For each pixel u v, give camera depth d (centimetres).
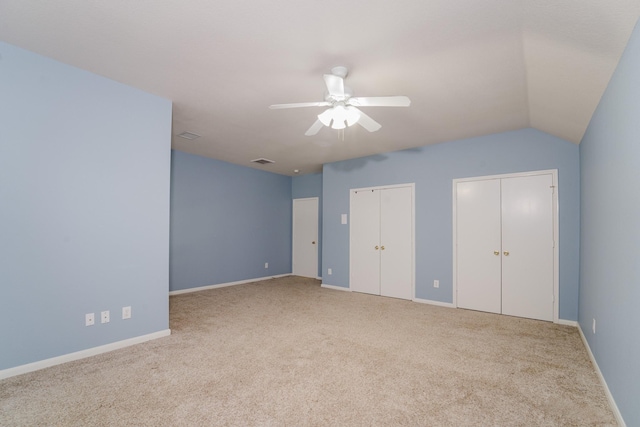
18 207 228
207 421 178
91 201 265
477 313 409
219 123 381
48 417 180
